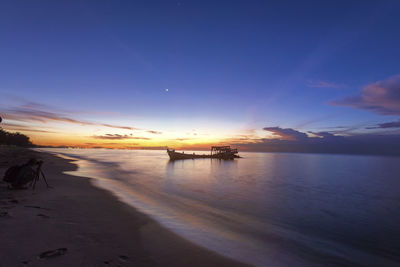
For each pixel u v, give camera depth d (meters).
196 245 5.60
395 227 9.12
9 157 34.03
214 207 11.38
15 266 3.41
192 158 76.94
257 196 15.08
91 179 17.11
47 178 15.15
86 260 3.92
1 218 5.55
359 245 7.18
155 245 5.27
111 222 6.61
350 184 22.28
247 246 6.10
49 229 5.22
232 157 90.06
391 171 39.59
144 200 11.16
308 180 24.97
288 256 5.77
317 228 8.84
